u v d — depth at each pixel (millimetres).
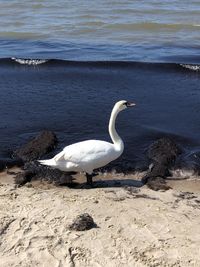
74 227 8531
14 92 16250
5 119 14172
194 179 11109
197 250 8023
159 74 17672
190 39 23219
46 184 10719
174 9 29766
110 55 20469
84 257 7898
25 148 12180
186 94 15914
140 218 8906
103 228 8578
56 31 24828
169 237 8352
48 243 8195
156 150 12047
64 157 10180
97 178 11188
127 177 11258
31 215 8961
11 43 22688
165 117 14281
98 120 14070
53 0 33250
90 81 17141
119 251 8008
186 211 9289
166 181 10977
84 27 25547
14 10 30328
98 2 32031
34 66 18781
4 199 9617
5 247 8141
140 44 22312
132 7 30406
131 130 13461
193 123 13914
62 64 18828
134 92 16125
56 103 15266
